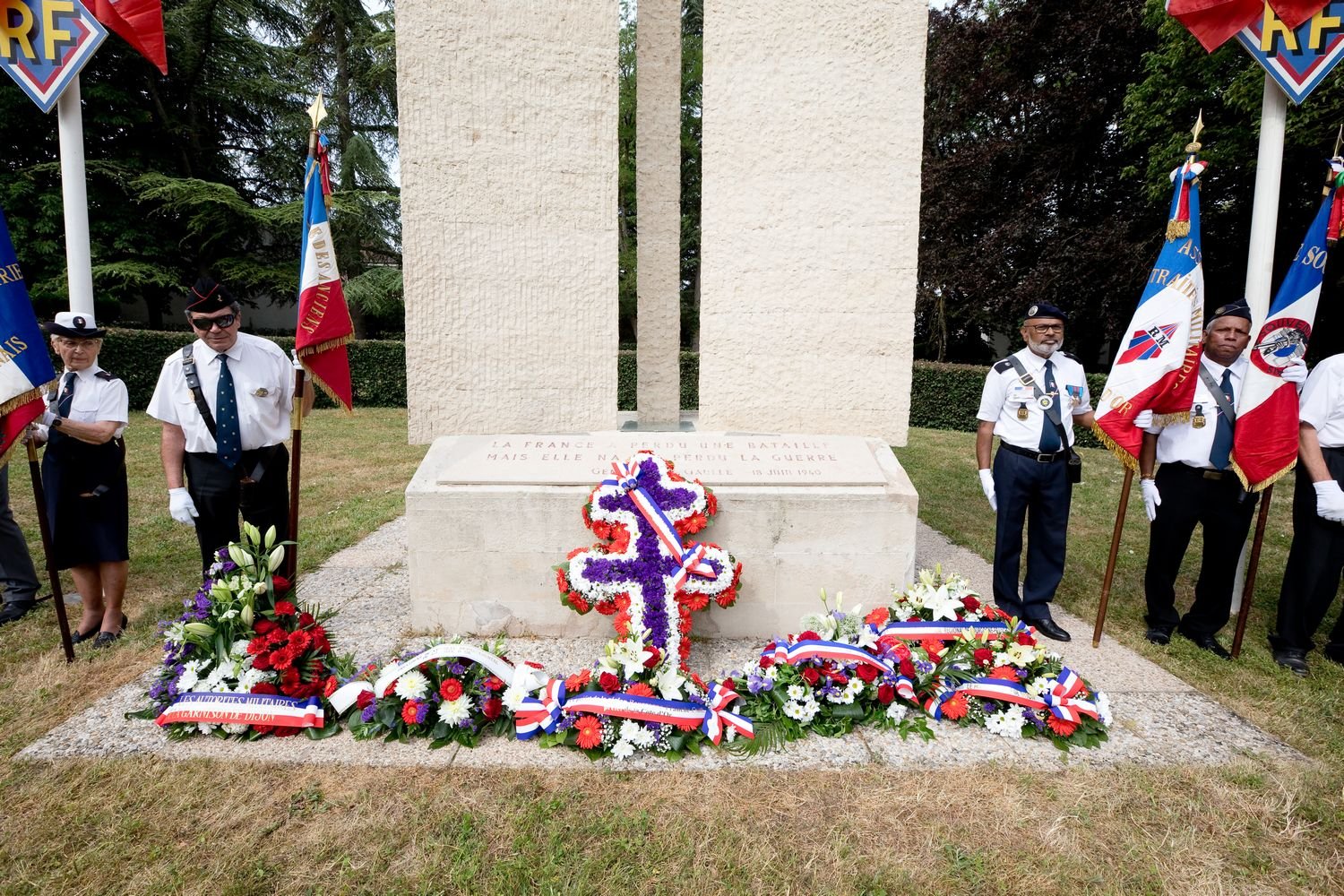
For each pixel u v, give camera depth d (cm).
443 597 363
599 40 407
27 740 264
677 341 477
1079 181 1320
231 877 199
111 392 348
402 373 1458
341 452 910
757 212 422
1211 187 1076
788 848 213
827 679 281
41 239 1505
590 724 257
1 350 299
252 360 339
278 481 352
